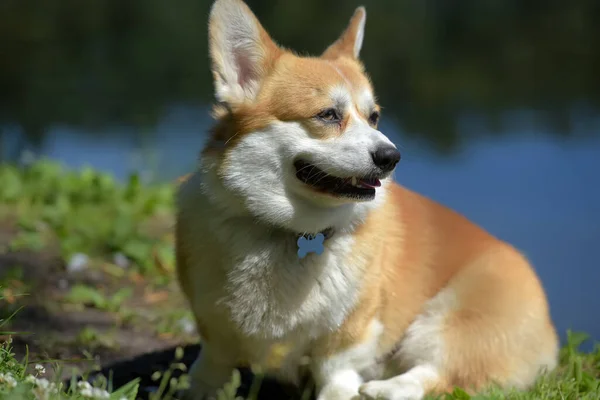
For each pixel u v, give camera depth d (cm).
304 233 409
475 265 465
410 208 479
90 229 741
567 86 1806
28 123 1396
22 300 575
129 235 721
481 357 451
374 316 430
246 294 407
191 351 522
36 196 849
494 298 455
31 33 2289
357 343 423
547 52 2150
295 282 406
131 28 2408
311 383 446
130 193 875
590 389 441
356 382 427
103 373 468
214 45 410
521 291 463
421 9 2655
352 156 397
